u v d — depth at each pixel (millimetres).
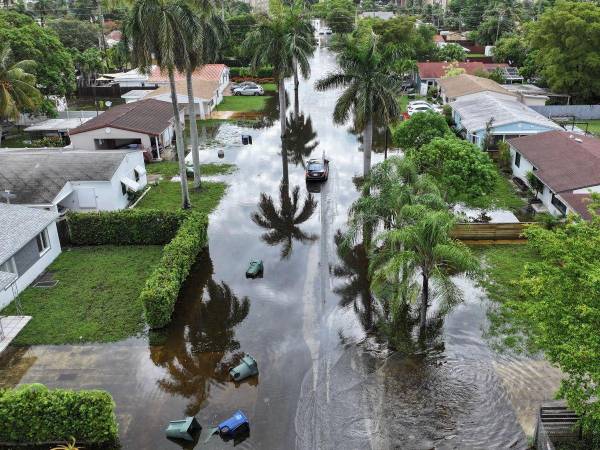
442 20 132125
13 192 31453
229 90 73500
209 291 26031
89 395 16828
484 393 19188
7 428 16875
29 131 49812
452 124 53906
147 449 16938
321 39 114188
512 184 38906
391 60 35188
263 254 29609
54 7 109062
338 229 32500
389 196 24875
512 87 64312
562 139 37500
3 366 20734
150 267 27906
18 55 51719
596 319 14734
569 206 29578
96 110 62844
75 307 24531
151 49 30547
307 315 24062
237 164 44125
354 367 20688
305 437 17422
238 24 83500
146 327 23141
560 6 60250
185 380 20016
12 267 25078
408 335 22578
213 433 17500
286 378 20094
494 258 28281
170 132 50406
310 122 56625
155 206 35656
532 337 22141
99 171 33625
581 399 14672
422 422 18000
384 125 36312
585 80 59156
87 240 30547
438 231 20594
